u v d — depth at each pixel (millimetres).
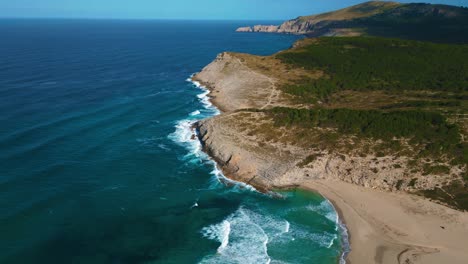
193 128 78438
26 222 45594
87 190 53875
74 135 72250
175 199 52875
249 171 58406
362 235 44906
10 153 62562
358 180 54625
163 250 42656
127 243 43625
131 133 75375
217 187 56125
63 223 46188
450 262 39938
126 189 54844
